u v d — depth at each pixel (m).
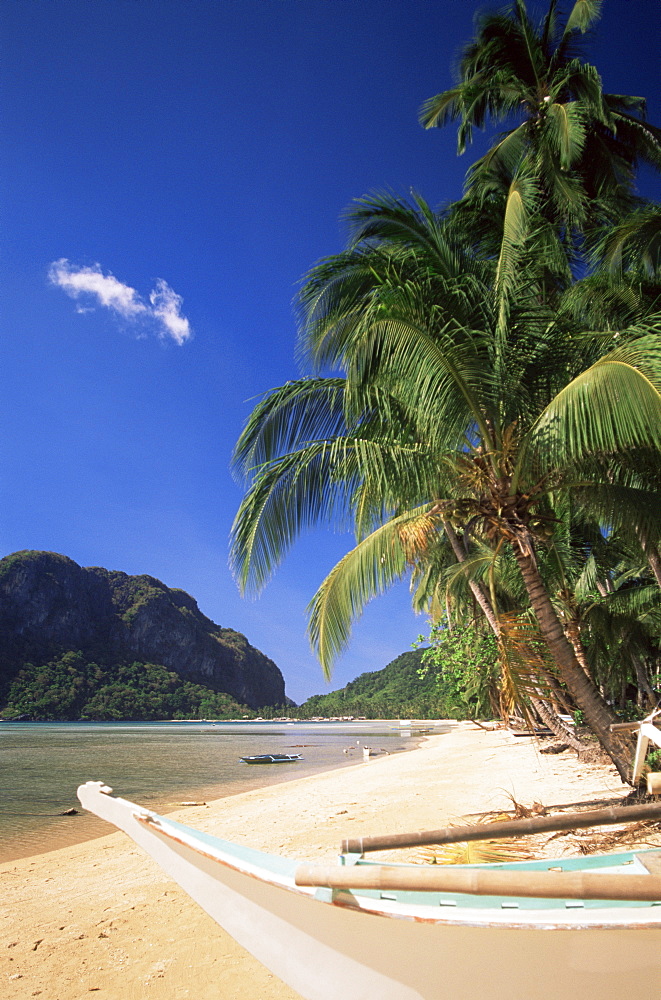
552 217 13.35
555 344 8.41
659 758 7.96
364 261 8.82
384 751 34.81
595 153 14.79
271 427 9.53
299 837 8.30
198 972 4.25
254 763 29.70
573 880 2.40
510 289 8.09
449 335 7.63
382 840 3.29
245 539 9.19
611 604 15.28
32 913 6.12
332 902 2.73
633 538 9.64
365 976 2.74
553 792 9.93
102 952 4.78
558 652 7.85
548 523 8.11
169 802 15.23
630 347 6.80
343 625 8.59
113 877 7.46
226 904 3.05
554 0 15.37
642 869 3.29
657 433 6.40
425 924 2.59
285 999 3.75
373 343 7.73
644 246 11.70
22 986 4.22
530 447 7.43
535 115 14.84
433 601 17.41
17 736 75.25
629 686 26.66
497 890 2.44
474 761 18.14
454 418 7.82
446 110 16.30
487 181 14.64
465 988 2.62
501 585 14.47
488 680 18.05
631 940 2.48
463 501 8.07
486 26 15.48
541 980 2.54
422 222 8.94
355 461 8.82
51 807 15.52
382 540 8.44
